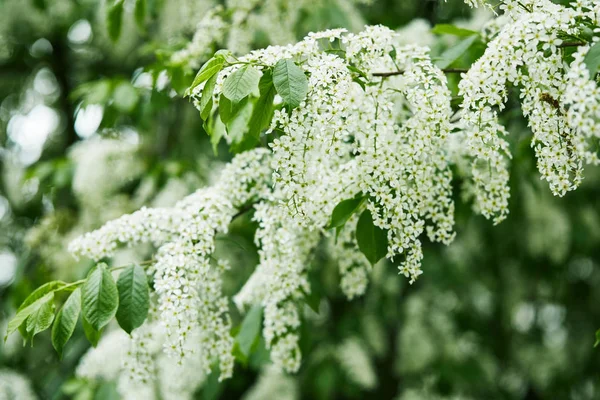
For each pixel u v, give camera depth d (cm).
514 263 762
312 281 355
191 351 261
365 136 261
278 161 241
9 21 633
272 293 312
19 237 727
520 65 243
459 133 329
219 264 301
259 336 346
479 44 351
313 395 593
